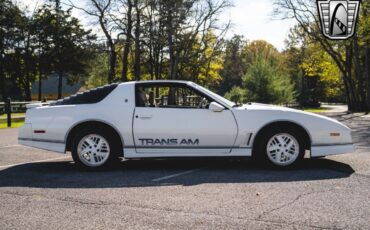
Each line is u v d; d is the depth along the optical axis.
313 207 4.67
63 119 7.21
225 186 5.79
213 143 7.06
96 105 7.21
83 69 60.19
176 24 34.75
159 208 4.71
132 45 38.00
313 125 6.99
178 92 7.30
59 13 57.38
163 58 41.25
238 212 4.52
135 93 7.25
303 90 76.81
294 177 6.34
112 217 4.40
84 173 6.93
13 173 6.96
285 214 4.43
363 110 38.62
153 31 34.44
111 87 7.36
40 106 7.50
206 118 7.06
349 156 8.36
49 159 8.59
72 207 4.80
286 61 82.81
